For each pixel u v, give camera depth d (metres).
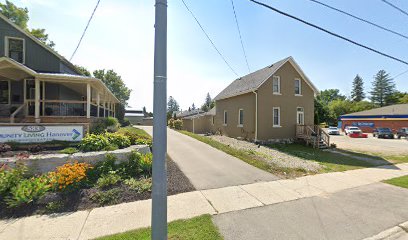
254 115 16.91
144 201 5.00
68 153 6.62
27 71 9.86
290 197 5.42
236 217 4.26
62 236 3.51
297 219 4.22
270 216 4.33
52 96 13.20
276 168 8.40
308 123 18.77
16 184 4.98
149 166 6.64
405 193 5.84
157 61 2.67
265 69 19.53
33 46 12.98
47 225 3.87
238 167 8.28
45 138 7.69
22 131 7.43
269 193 5.68
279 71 17.58
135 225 3.88
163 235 2.60
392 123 31.61
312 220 4.19
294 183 6.64
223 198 5.26
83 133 8.23
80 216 4.23
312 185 6.48
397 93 64.50
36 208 4.50
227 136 21.94
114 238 3.42
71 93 15.59
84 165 5.95
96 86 13.41
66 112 13.46
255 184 6.42
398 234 3.79
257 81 17.72
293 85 18.22
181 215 4.30
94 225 3.87
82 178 5.57
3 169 5.13
